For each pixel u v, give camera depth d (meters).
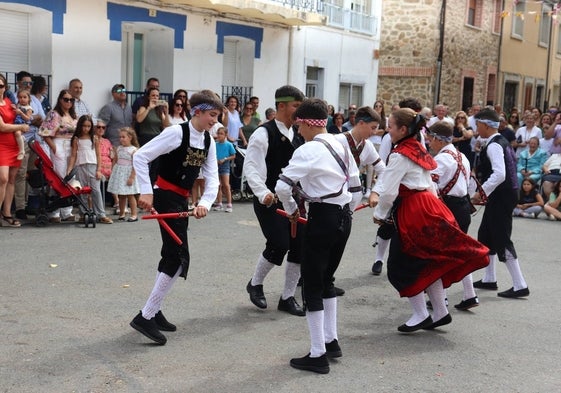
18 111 8.90
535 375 4.84
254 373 4.63
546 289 7.32
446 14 20.95
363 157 6.50
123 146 9.77
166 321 5.38
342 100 18.41
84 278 6.73
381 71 21.11
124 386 4.32
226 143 11.17
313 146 4.68
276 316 5.91
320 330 4.69
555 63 32.28
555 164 12.89
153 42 13.10
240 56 15.03
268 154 5.78
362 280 7.37
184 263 5.05
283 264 7.80
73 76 11.29
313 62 16.80
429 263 5.43
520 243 10.02
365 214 11.81
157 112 11.05
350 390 4.43
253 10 13.55
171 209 5.07
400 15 20.73
